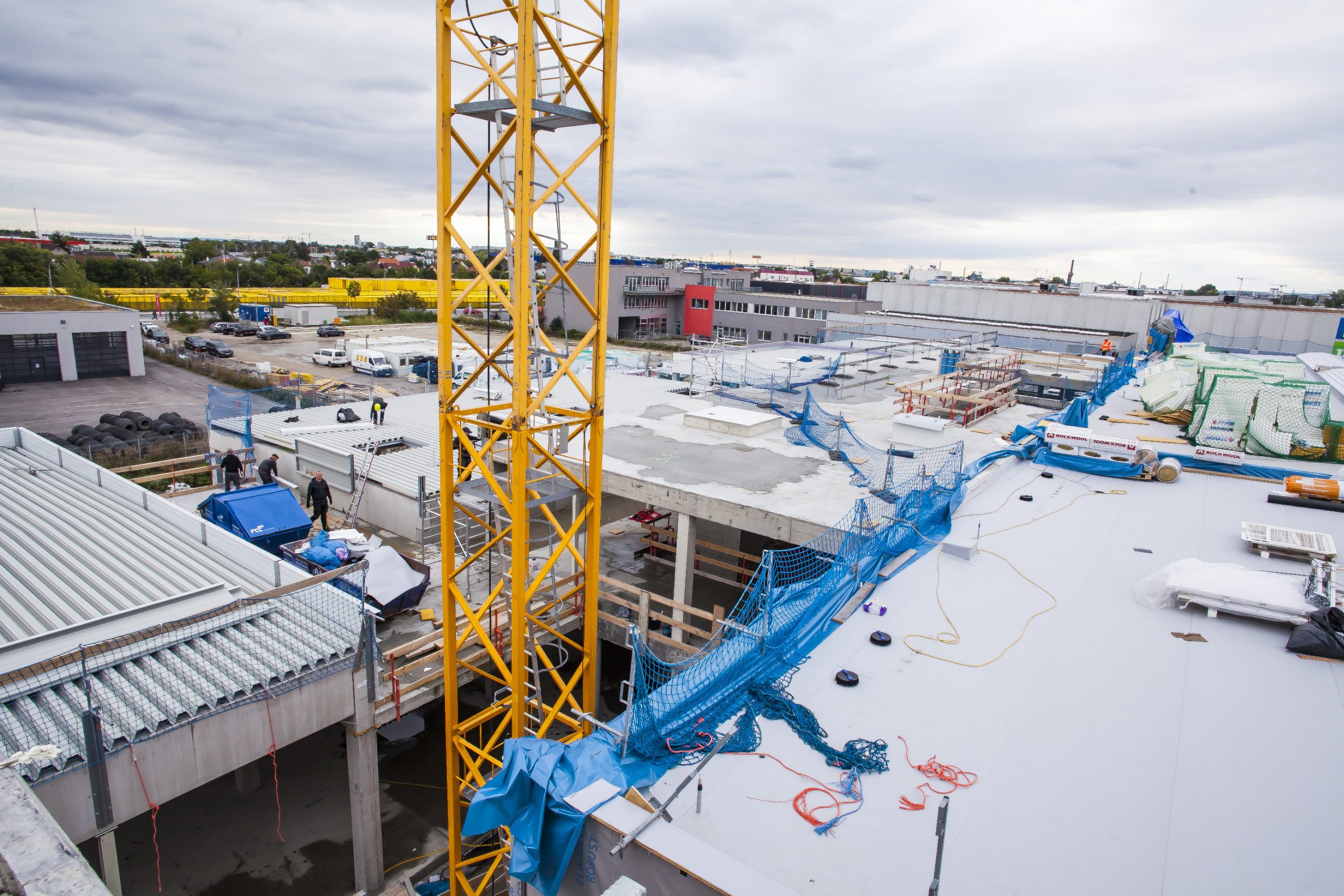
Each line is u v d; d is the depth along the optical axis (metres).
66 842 3.47
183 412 41.06
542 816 6.34
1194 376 24.27
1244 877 5.93
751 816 6.46
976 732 7.82
